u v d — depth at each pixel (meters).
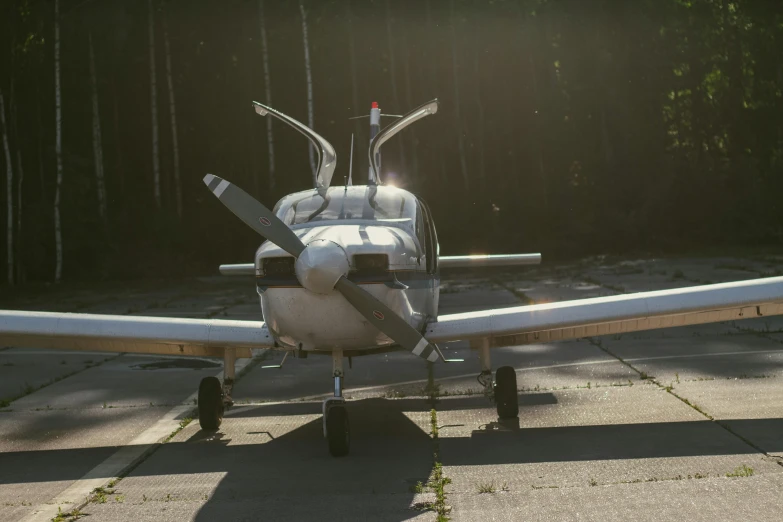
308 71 32.06
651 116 35.75
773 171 34.03
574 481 4.85
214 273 28.45
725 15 37.72
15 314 6.66
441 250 30.77
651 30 35.69
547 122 35.88
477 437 6.12
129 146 35.31
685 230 32.31
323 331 5.78
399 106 36.94
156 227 30.14
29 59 30.48
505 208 33.31
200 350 6.96
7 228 27.97
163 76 34.84
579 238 30.94
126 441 6.41
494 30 36.56
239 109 35.41
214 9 34.44
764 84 37.47
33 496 5.00
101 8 31.39
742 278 18.39
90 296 21.03
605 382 7.99
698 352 9.39
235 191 5.65
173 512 4.58
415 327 6.32
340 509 4.51
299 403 7.76
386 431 6.46
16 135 28.42
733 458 5.16
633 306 6.44
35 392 8.55
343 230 5.99
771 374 7.89
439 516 4.30
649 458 5.27
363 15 35.75
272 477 5.24
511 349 10.47
